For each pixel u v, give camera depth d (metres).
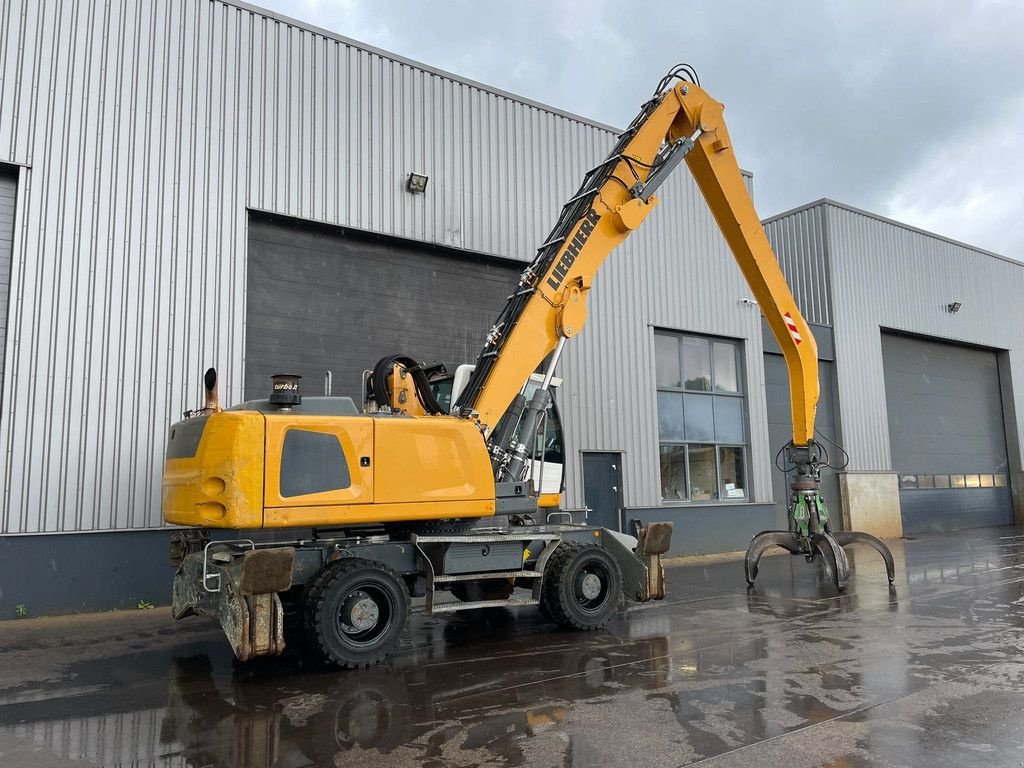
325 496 6.51
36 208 9.59
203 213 10.73
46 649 7.39
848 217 21.41
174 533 8.70
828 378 20.34
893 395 22.36
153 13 10.62
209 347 10.60
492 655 6.89
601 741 4.57
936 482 23.05
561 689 5.71
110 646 7.51
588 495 14.45
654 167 9.07
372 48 12.52
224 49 11.13
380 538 7.25
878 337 21.52
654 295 15.97
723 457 16.92
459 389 8.36
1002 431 25.88
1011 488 25.69
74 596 9.38
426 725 4.93
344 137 12.05
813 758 4.26
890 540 19.42
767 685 5.74
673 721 4.92
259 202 11.20
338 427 6.68
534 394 8.12
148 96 10.47
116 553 9.68
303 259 11.76
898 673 6.05
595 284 15.11
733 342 17.53
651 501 15.20
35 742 4.71
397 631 6.66
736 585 11.19
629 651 6.95
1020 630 7.70
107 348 9.87
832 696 5.43
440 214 12.94
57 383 9.52
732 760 4.24
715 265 17.16
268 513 6.26
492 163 13.70
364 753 4.45
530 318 8.06
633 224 8.61
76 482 9.50
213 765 4.30
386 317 12.45
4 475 9.10
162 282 10.34
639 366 15.46
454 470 7.23
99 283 9.91
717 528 16.17
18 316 9.37
